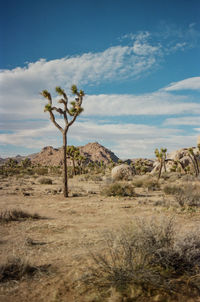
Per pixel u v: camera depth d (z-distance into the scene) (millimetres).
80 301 3170
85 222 8383
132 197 15328
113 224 7895
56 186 24750
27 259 4328
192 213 9742
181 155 69562
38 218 9172
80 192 18719
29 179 37188
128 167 34469
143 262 3695
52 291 3479
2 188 21281
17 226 7750
